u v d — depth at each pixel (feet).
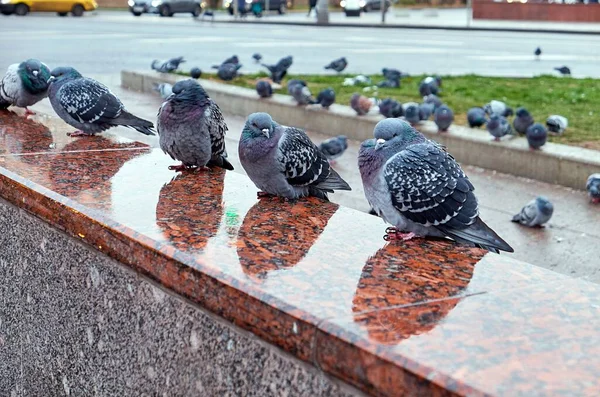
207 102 7.34
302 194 6.85
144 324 5.50
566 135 15.29
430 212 5.94
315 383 4.53
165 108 7.29
